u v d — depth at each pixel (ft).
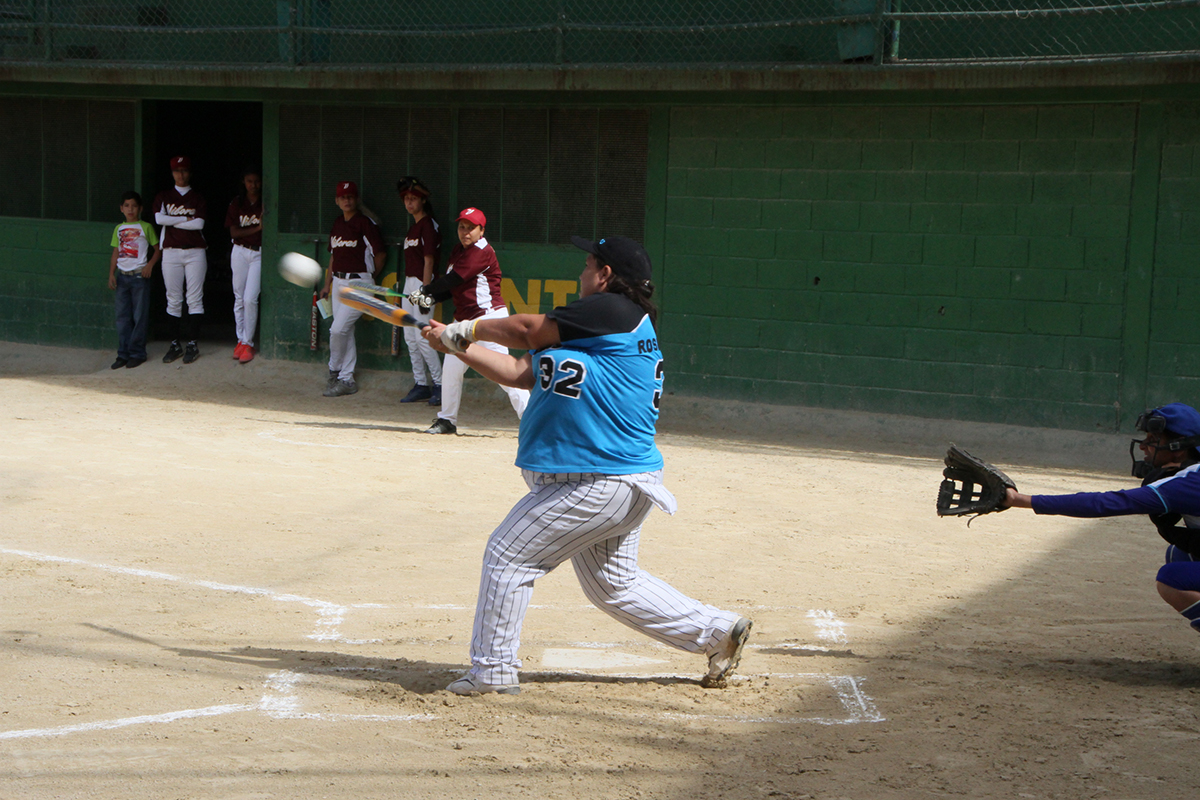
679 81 36.83
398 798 10.92
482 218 32.94
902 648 16.31
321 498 25.59
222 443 32.17
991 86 33.47
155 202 44.98
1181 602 14.87
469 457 31.30
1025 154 34.94
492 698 13.76
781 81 35.73
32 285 48.44
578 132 40.55
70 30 45.93
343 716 13.12
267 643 15.96
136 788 11.05
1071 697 14.24
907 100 35.96
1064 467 32.65
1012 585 20.11
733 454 33.24
